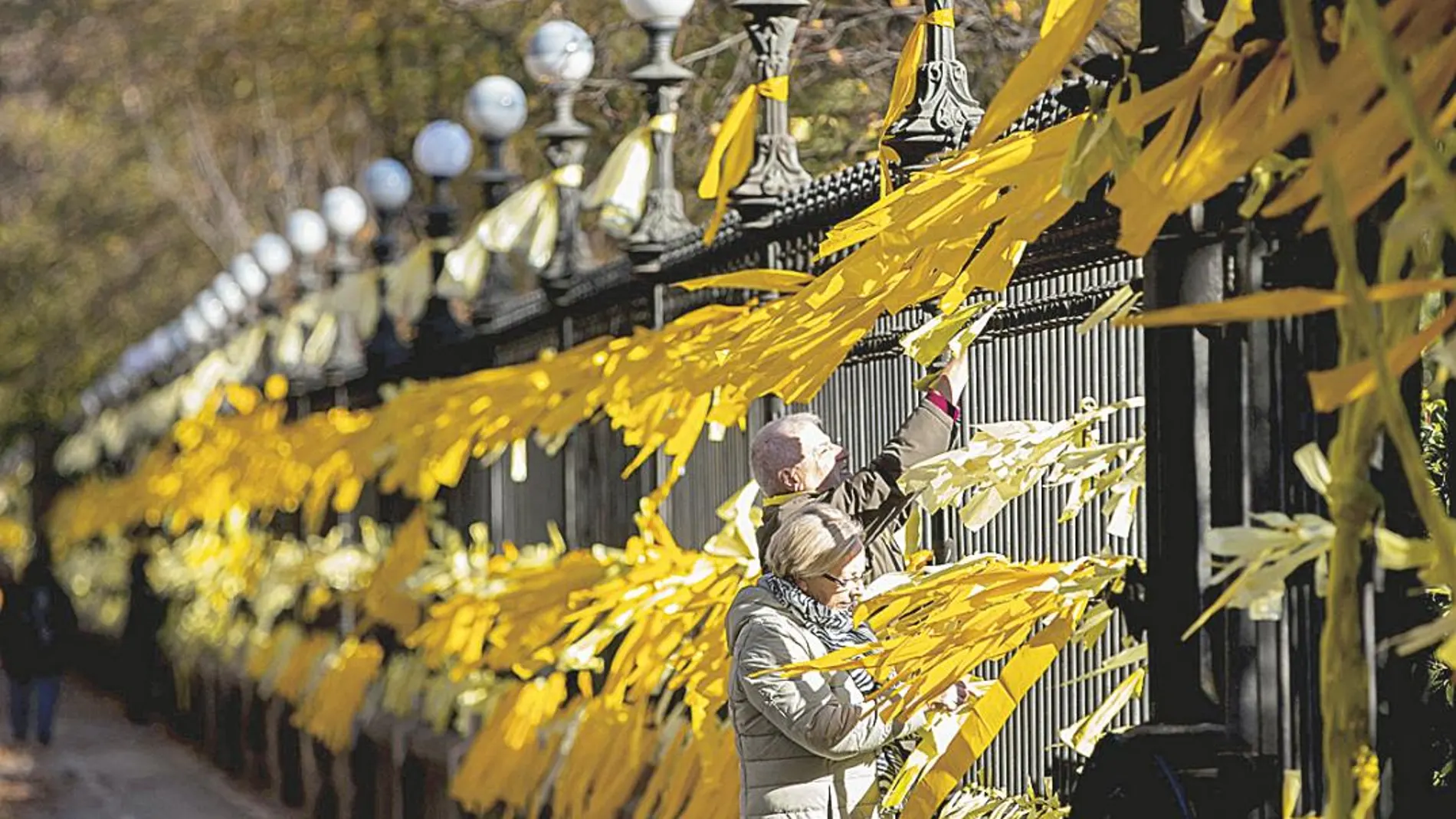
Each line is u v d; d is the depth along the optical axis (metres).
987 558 10.66
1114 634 10.91
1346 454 6.05
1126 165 6.73
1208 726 8.77
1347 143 5.88
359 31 41.81
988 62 19.84
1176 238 8.71
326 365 35.16
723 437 17.12
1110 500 9.91
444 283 22.00
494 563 21.25
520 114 24.44
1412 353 5.73
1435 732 8.79
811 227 15.09
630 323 20.12
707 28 25.77
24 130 69.44
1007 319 12.21
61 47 65.50
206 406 39.41
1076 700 11.30
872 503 12.02
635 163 18.72
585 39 21.31
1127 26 17.50
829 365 10.27
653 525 16.58
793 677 11.20
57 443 72.19
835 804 11.45
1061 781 11.44
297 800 35.25
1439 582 5.64
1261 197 6.67
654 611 16.06
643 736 16.61
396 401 20.47
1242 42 7.18
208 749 44.00
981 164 8.13
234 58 52.19
